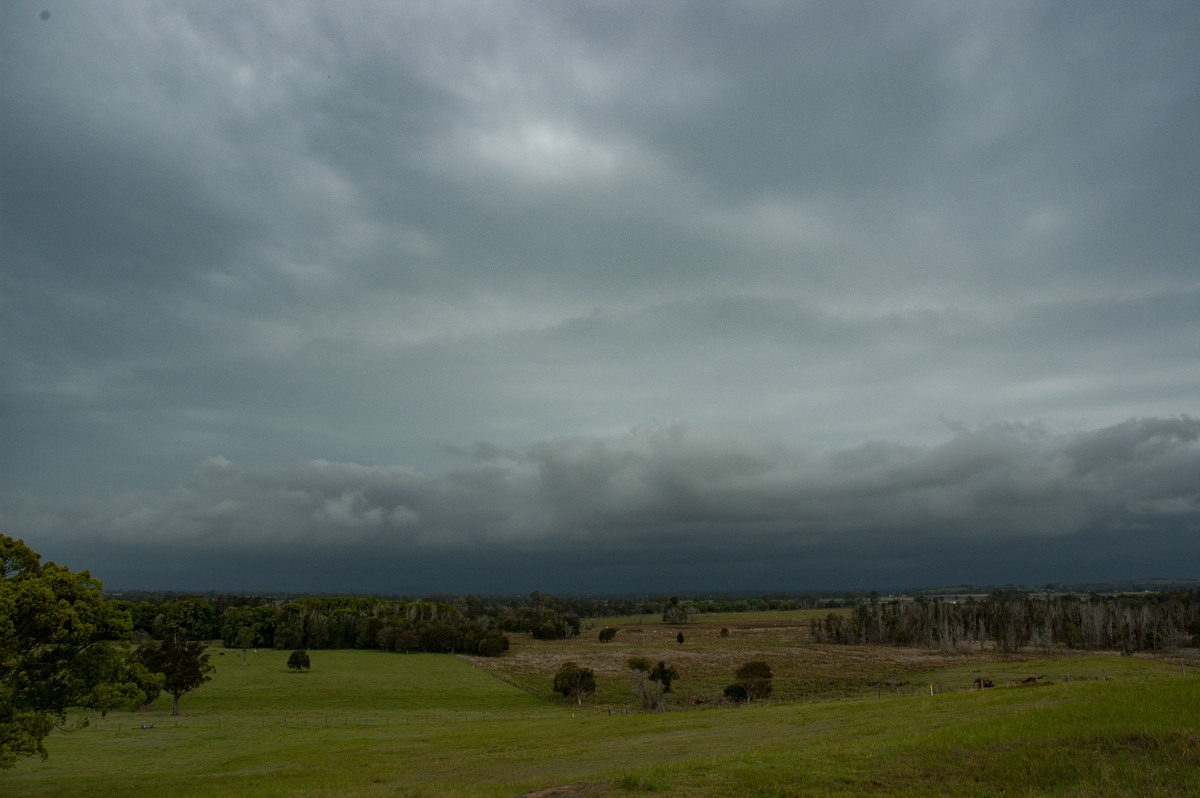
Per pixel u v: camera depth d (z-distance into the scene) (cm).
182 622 15500
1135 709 2441
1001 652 13888
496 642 13425
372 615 16288
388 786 2962
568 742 4291
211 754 4994
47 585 3011
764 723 4231
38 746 2930
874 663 11925
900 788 1936
